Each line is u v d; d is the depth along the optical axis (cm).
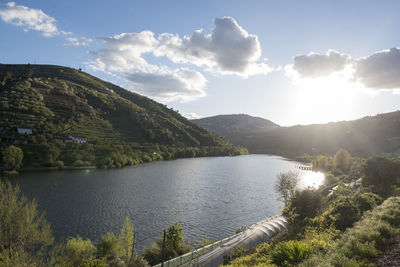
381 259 1339
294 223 4628
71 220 6169
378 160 6725
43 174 11331
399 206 2695
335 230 2791
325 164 17912
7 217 2834
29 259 2809
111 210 7131
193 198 9019
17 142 13850
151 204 7981
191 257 3794
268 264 1931
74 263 3334
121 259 3359
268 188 11162
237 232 5456
